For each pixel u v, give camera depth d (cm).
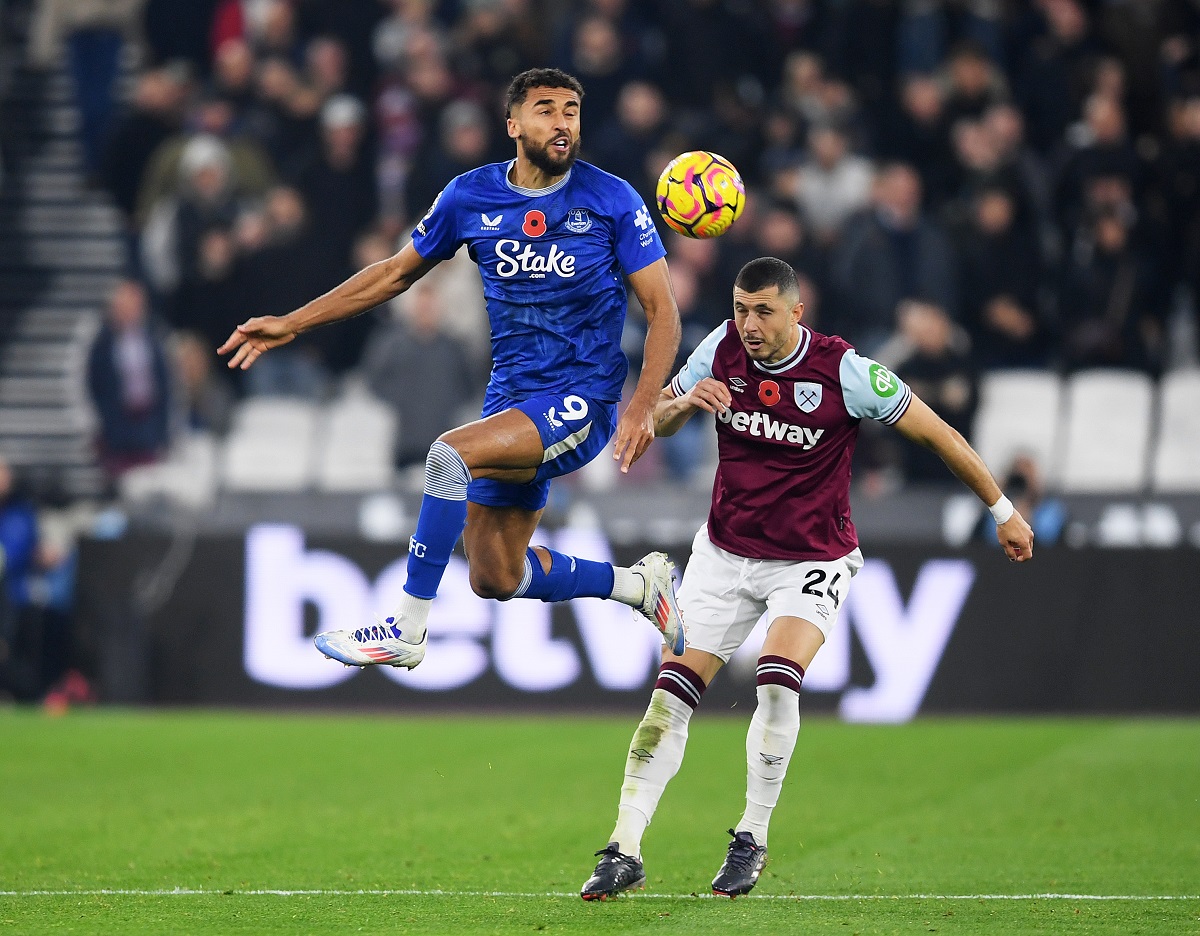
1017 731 4153
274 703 4622
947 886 2245
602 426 2092
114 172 5988
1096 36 6056
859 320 5288
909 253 5309
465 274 5491
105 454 5456
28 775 3506
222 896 2128
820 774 3494
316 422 5412
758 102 6009
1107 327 5331
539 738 4053
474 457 1997
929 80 5812
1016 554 2161
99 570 4722
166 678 4666
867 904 2053
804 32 6188
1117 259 5356
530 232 2045
